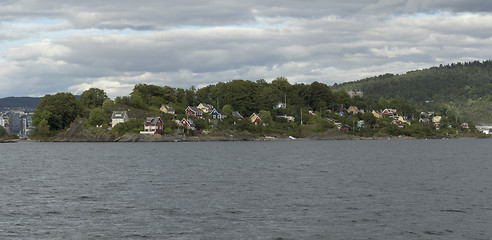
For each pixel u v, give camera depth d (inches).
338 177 2940.5
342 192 2305.6
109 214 1809.8
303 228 1595.7
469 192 2309.3
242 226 1622.8
